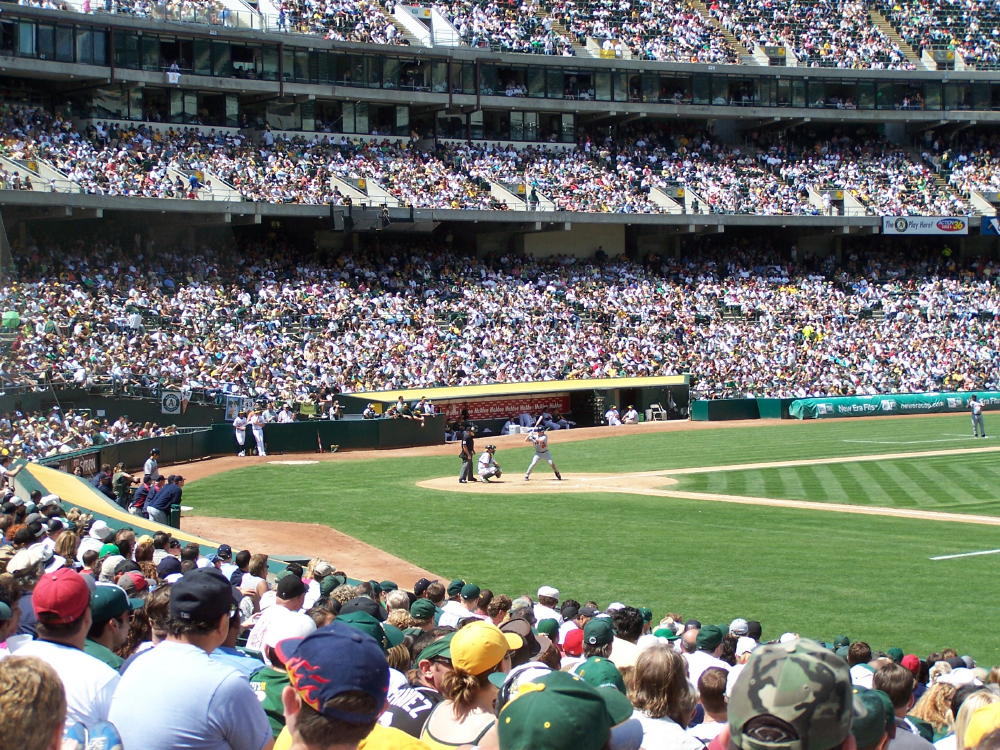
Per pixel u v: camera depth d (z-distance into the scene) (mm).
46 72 60781
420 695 6973
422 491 36062
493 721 5977
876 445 48812
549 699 3947
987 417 63719
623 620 9680
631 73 79625
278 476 40594
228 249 66625
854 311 76125
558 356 65000
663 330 70438
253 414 48219
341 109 73250
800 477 38688
